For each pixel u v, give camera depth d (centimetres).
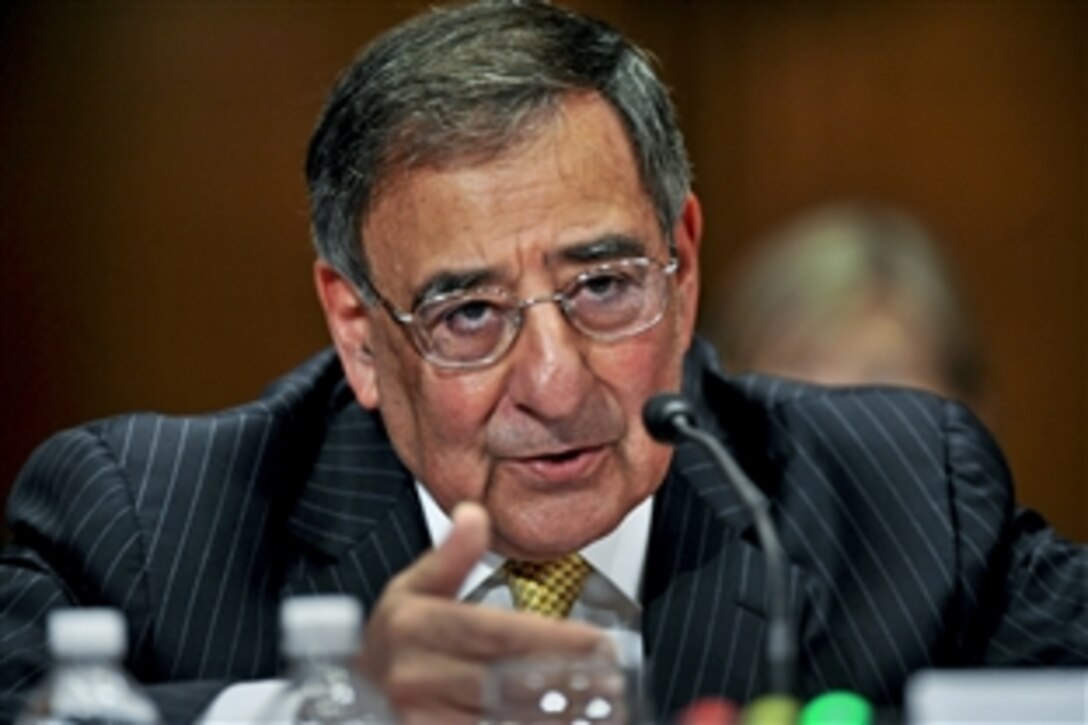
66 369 1460
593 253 674
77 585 768
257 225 1470
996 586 796
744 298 1087
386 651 573
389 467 798
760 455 824
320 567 780
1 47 1452
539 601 746
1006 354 1516
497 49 681
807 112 1528
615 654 561
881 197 1523
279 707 588
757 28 1531
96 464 797
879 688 765
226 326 1469
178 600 763
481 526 567
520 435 682
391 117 684
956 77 1523
